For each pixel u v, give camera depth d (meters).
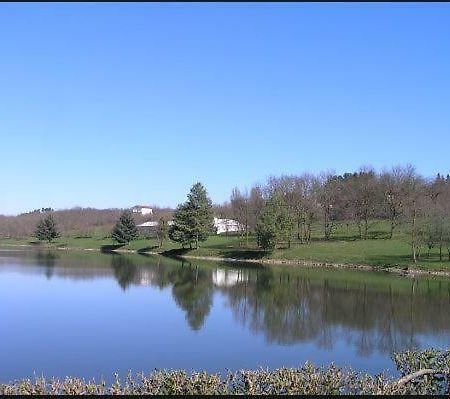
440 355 14.51
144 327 30.33
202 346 25.86
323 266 74.19
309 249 85.06
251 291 47.12
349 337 28.25
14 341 26.41
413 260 69.50
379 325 31.70
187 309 36.91
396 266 68.19
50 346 25.44
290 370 11.95
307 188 100.94
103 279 54.47
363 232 101.69
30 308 36.16
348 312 36.31
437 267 64.56
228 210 128.25
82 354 24.05
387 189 96.94
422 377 12.16
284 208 87.62
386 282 54.53
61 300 39.91
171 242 113.69
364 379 12.24
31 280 52.28
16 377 20.31
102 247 117.88
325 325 31.62
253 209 101.06
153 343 26.34
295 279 57.12
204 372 11.88
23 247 123.31
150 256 94.44
